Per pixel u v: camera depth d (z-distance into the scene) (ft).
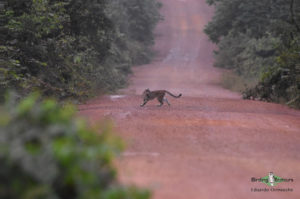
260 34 370.53
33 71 161.58
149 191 42.70
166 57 633.61
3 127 40.81
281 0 348.38
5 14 148.66
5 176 36.22
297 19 230.89
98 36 233.35
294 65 188.85
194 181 59.67
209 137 96.43
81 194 37.73
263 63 349.41
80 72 202.08
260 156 79.25
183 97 209.77
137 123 112.37
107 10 286.66
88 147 42.65
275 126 116.26
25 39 155.22
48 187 36.24
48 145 38.78
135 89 321.52
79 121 45.29
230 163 72.18
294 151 84.99
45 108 44.11
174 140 91.71
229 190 56.24
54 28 172.96
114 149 45.16
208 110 150.61
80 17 209.87
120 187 42.06
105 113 131.44
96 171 41.47
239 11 379.96
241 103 179.93
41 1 160.66
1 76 124.16
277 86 198.08
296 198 54.80
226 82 364.99
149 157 74.02
